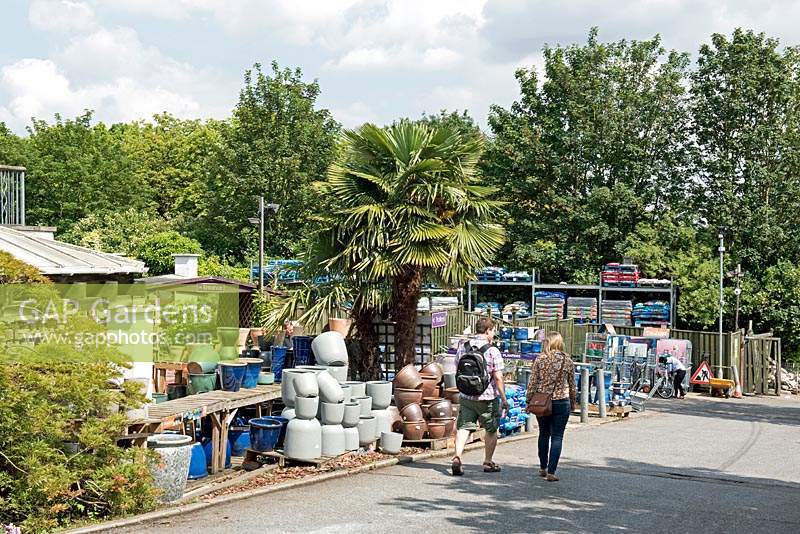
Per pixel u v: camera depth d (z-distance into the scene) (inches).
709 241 1318.9
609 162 1407.5
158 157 2247.8
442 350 719.7
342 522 319.6
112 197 1889.8
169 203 2215.8
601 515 335.0
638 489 393.7
